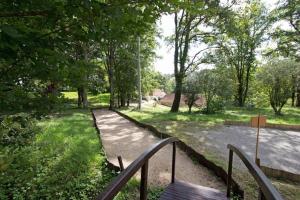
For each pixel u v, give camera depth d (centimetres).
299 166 725
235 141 1005
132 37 281
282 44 2189
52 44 224
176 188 469
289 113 2028
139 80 2366
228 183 452
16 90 218
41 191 482
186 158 787
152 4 219
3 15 201
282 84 1827
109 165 651
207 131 1188
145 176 313
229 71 2422
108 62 2612
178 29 2014
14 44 182
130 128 1341
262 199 228
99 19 212
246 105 2781
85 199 482
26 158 457
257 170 249
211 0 1435
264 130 1285
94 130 1104
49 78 227
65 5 200
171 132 1111
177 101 2114
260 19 2769
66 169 580
